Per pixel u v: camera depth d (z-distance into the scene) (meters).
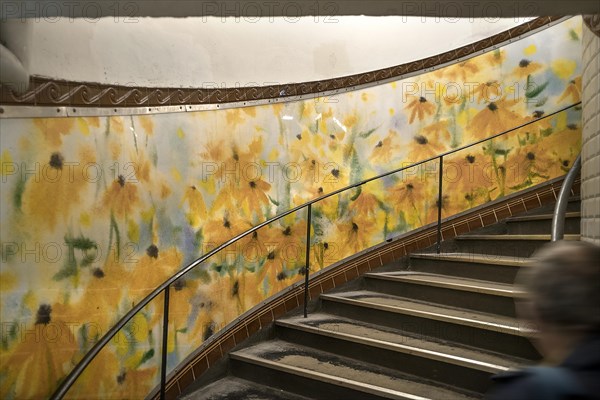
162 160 3.52
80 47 3.04
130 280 3.29
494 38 5.13
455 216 5.11
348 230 4.76
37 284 2.83
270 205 4.27
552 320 1.08
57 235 2.92
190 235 3.68
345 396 3.19
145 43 3.44
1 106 2.66
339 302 4.32
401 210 5.01
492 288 3.66
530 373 1.05
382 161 4.92
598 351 1.01
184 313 3.63
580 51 5.09
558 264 1.11
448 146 5.11
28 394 2.77
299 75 4.47
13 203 2.73
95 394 3.09
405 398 2.94
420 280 4.14
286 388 3.50
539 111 5.12
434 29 5.09
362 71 4.83
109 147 3.19
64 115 2.95
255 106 4.17
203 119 3.80
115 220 3.21
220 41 3.95
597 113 3.01
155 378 3.42
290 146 4.40
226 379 3.78
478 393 3.01
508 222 4.90
